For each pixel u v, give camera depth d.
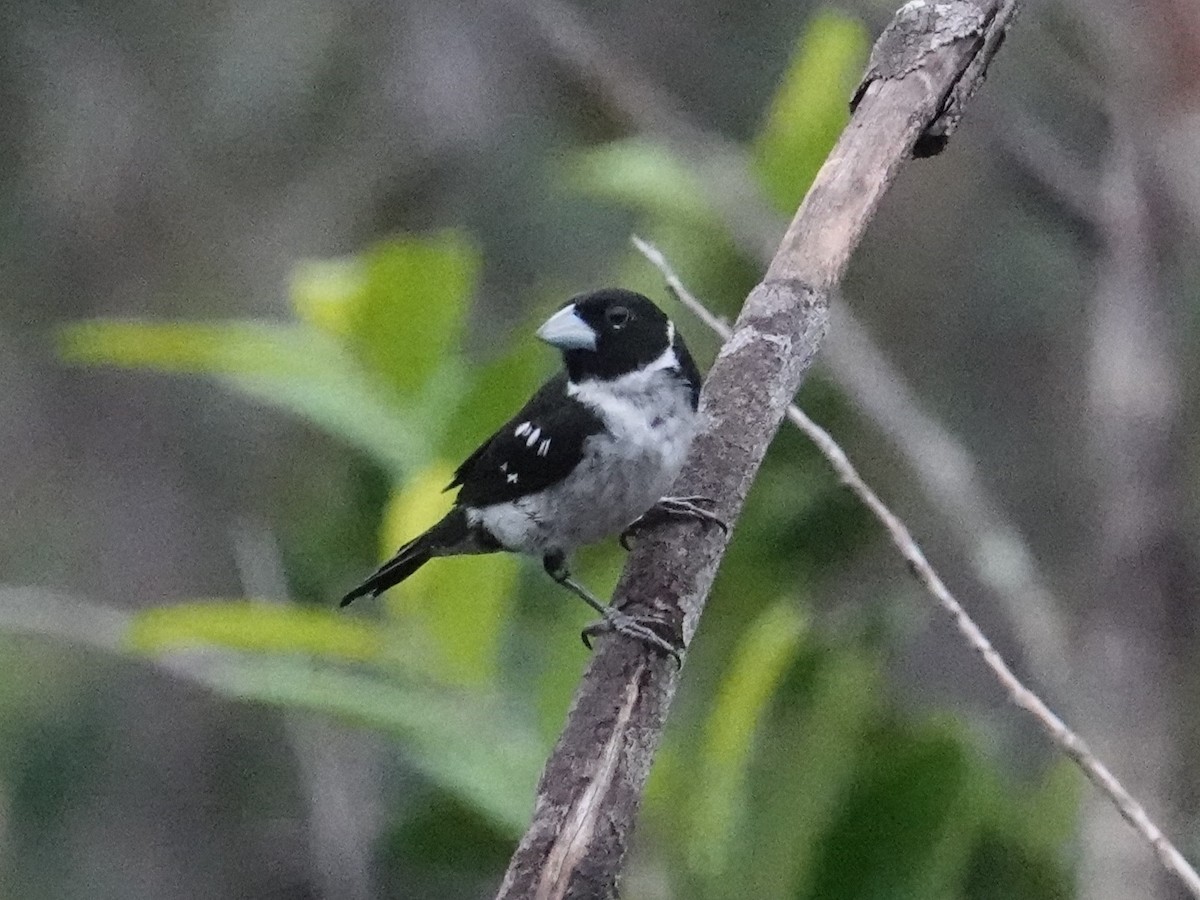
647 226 6.70
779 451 5.33
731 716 4.02
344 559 5.46
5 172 7.20
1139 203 4.78
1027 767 6.31
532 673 4.89
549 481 4.42
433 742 4.23
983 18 3.97
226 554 7.48
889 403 5.46
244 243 7.35
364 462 5.37
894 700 5.40
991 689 6.70
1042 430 7.07
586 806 3.10
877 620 5.10
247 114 7.25
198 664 4.55
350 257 7.06
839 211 3.87
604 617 3.50
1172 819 4.38
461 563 4.30
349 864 5.32
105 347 4.68
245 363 4.75
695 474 3.75
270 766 6.96
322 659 4.96
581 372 4.50
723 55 7.21
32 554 7.52
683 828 4.18
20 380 7.61
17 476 7.64
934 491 5.36
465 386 4.88
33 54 7.13
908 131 3.89
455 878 5.70
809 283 3.84
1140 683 4.45
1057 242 6.90
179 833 6.96
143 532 7.58
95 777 7.02
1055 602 5.61
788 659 4.21
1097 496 4.71
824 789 4.09
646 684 3.34
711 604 5.14
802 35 6.94
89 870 6.89
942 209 7.00
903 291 7.09
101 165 7.26
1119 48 4.79
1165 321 4.72
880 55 4.01
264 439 7.45
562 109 7.11
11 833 6.92
